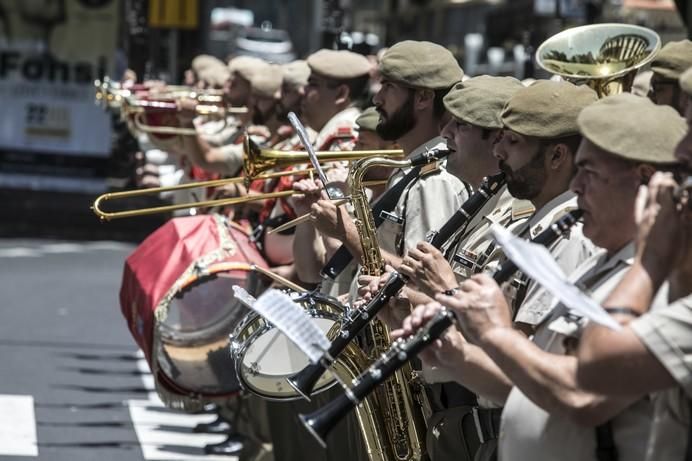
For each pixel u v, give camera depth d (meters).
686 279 8.89
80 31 45.50
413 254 11.11
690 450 8.71
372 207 13.85
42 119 45.72
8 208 45.56
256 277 16.45
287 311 9.08
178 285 16.17
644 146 9.05
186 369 16.52
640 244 8.61
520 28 50.62
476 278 9.18
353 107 18.94
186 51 40.59
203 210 20.83
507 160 10.89
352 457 14.80
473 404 12.03
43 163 45.84
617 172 9.13
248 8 119.88
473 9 63.47
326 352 9.16
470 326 9.08
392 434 12.66
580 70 13.21
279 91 21.17
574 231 10.49
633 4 35.09
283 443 16.47
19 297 31.52
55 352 25.30
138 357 25.45
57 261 38.97
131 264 17.45
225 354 16.52
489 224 12.16
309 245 15.73
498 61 51.03
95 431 19.83
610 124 9.13
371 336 12.60
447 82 13.83
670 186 8.55
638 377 8.34
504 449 9.66
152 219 45.72
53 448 18.64
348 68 18.62
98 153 45.84
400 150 14.43
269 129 21.34
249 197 14.80
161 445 19.31
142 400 22.06
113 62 45.72
